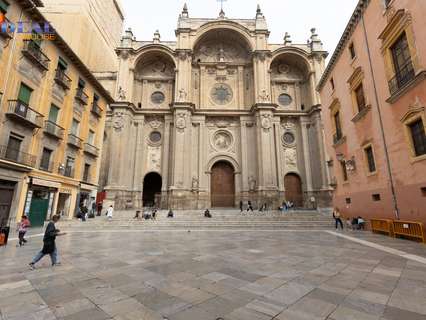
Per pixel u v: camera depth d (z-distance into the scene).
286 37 32.47
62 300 4.11
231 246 9.39
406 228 10.34
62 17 29.62
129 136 28.38
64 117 17.80
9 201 13.26
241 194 27.73
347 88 15.91
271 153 27.05
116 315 3.56
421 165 9.80
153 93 31.42
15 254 7.87
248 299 4.14
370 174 13.46
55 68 16.84
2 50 12.76
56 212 16.92
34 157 14.77
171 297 4.24
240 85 31.55
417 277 5.24
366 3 13.41
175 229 15.44
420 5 9.51
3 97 12.77
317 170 28.14
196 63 31.91
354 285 4.80
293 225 16.78
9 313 3.62
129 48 30.11
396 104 11.18
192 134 28.70
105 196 25.11
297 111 30.12
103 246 9.38
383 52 11.98
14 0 13.44
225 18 32.50
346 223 15.32
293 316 3.51
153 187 29.83
